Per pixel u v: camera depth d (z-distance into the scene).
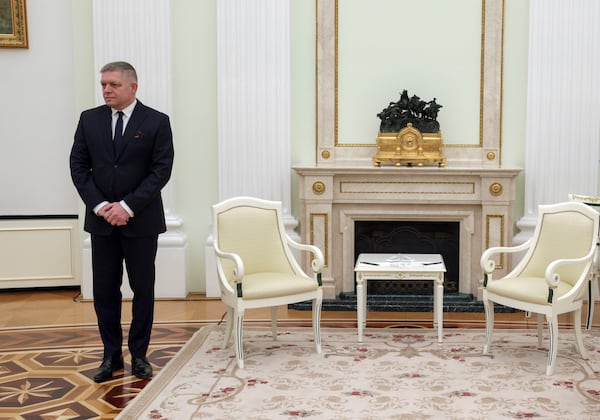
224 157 6.13
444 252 5.96
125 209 3.94
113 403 3.76
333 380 4.06
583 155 5.92
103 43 6.06
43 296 6.41
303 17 6.08
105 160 4.00
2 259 6.56
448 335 5.00
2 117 6.53
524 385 3.96
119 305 4.23
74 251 6.61
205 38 6.15
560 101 5.90
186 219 6.29
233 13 6.05
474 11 5.95
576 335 4.43
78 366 4.38
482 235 5.74
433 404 3.67
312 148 6.17
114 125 4.07
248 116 6.10
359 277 4.80
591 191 5.93
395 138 5.83
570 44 5.86
